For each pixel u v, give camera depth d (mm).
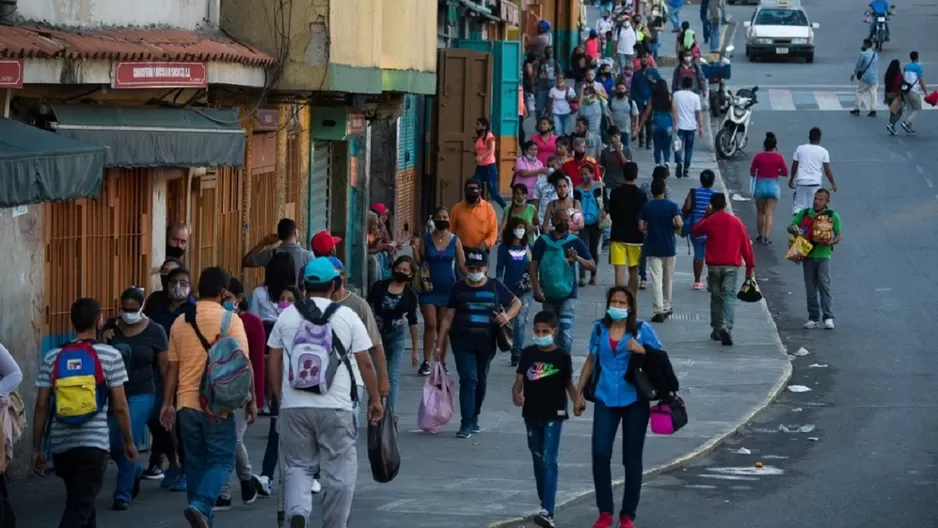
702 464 38875
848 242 74688
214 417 28844
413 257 49594
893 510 33906
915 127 109188
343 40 44375
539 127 74688
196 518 27797
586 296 62406
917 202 84188
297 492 26984
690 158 90875
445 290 48719
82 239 36031
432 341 49062
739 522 32719
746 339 55594
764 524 32531
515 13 103375
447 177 77750
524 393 31766
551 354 31641
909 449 40656
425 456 38406
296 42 42875
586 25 152625
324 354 26984
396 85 52625
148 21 38406
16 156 27406
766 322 58844
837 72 138250
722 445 41156
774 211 78312
